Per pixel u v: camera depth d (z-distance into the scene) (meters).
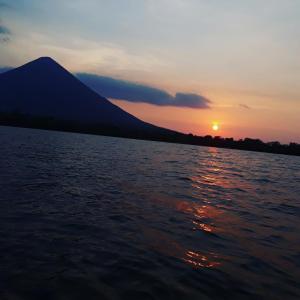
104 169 26.47
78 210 12.34
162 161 41.22
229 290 6.81
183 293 6.49
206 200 16.97
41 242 8.62
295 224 13.38
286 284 7.37
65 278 6.69
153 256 8.35
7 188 15.01
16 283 6.31
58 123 183.62
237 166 46.91
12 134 74.38
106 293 6.23
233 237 10.68
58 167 24.88
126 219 11.67
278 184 28.45
